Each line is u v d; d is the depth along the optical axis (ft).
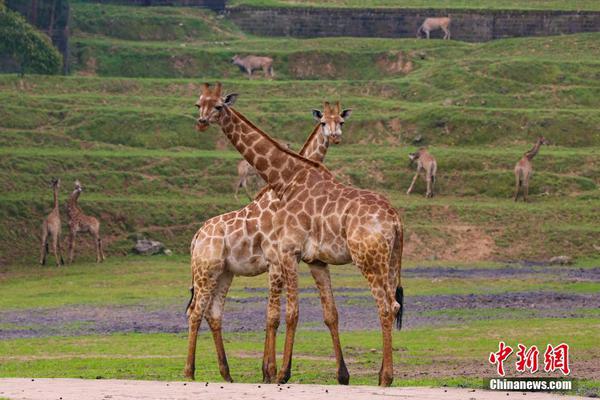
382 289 72.49
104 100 257.75
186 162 222.48
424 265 180.75
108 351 100.37
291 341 76.43
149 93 270.05
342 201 75.00
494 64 281.95
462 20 333.83
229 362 93.35
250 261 81.92
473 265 181.27
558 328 111.55
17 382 69.46
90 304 138.31
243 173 206.59
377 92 276.62
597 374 83.30
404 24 333.83
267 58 295.07
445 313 127.13
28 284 159.43
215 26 330.54
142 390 65.16
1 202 192.85
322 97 272.10
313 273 77.00
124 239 193.16
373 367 89.71
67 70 288.71
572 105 268.41
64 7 290.76
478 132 247.50
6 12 262.67
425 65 297.94
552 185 221.25
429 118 250.78
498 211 205.05
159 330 116.78
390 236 72.74
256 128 80.28
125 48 299.79
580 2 346.54
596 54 300.20
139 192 211.20
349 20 333.83
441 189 222.89
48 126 239.50
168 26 323.16
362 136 248.52
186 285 157.58
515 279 161.48
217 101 80.18
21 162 211.82
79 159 217.77
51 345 104.42
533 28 333.01
